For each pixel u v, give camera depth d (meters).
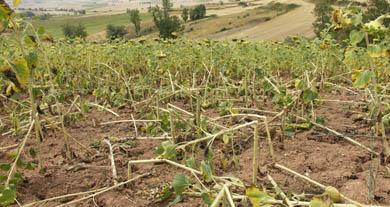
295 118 2.90
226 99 3.38
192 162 1.59
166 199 1.74
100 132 2.85
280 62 5.38
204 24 56.62
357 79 1.83
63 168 2.13
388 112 2.66
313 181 1.67
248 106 3.48
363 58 4.61
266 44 5.30
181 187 1.42
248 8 77.00
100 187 1.90
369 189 1.62
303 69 4.39
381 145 2.29
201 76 4.98
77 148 2.47
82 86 4.51
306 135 2.56
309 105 3.30
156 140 2.60
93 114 3.43
